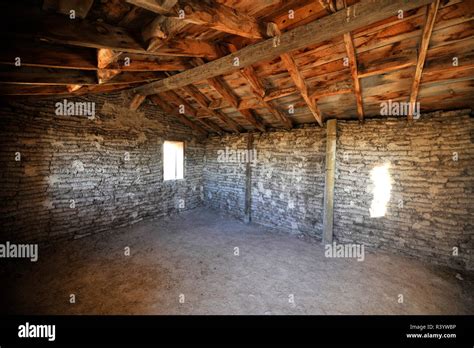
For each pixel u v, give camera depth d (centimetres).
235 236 470
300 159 475
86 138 427
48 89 308
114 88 398
